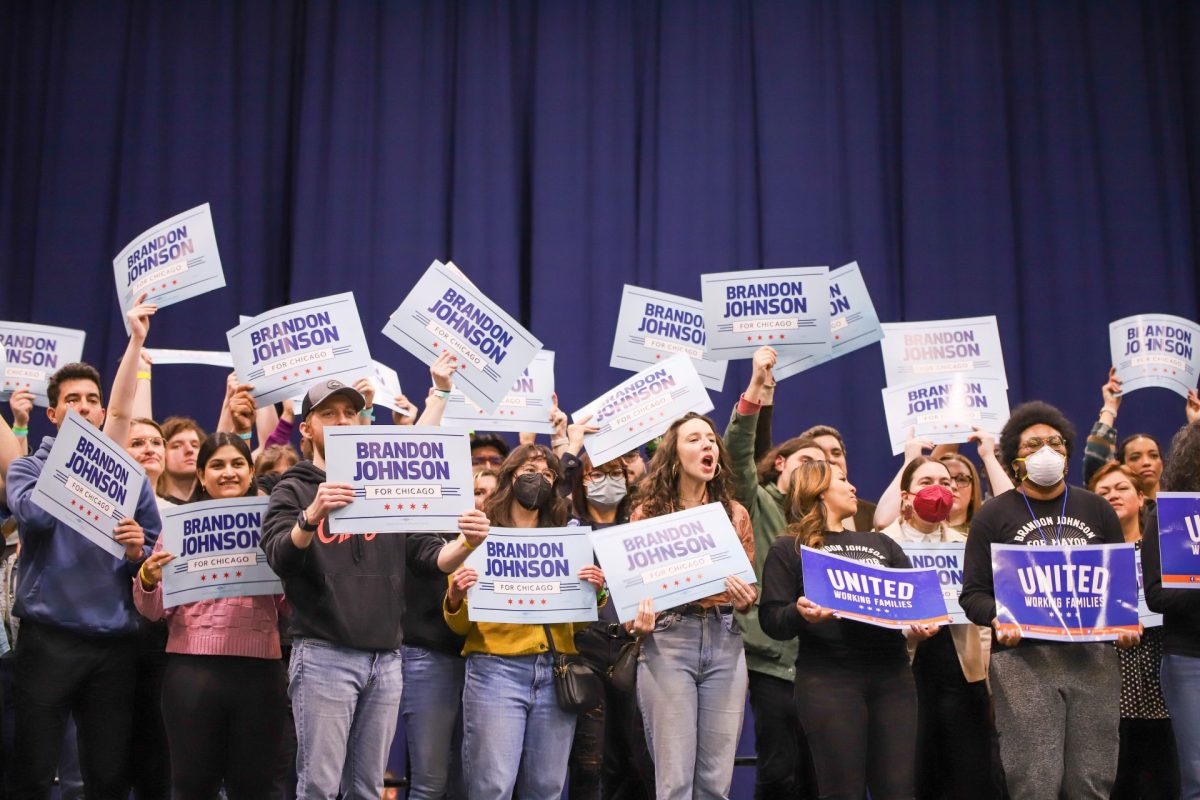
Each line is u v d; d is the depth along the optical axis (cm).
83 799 433
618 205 705
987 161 716
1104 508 395
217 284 471
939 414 512
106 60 716
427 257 696
